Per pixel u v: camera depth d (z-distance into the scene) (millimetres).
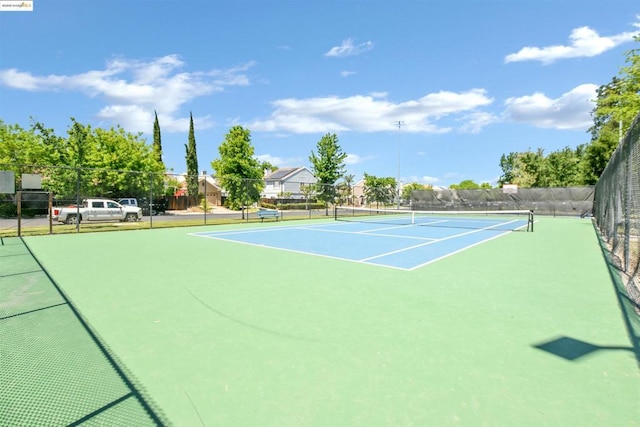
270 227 16984
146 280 5848
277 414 2238
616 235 8672
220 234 13555
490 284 5648
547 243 10969
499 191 29469
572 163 43750
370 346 3258
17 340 3385
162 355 3070
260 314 4145
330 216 27188
